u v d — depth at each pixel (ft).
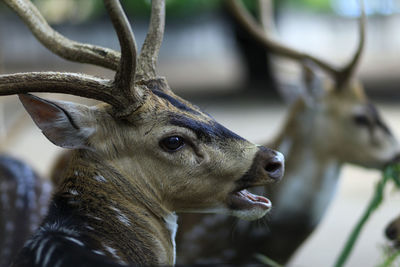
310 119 26.43
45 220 14.43
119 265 12.10
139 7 88.22
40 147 59.93
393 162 26.30
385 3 177.17
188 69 145.28
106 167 14.96
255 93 97.76
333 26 191.62
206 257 24.09
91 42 133.69
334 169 26.81
